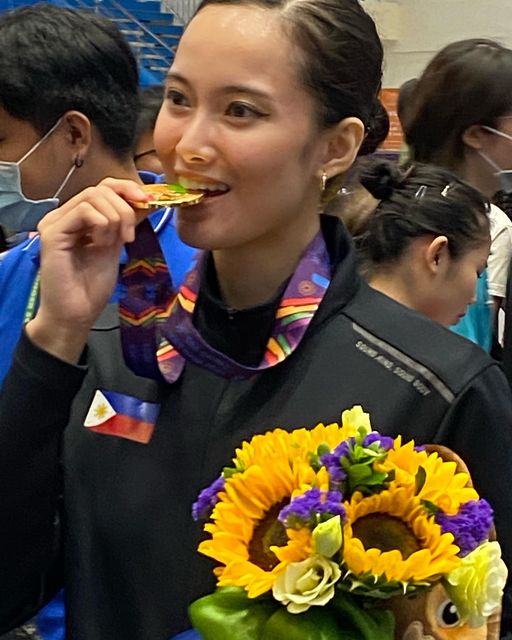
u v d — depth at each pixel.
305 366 1.02
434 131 2.34
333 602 0.77
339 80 0.99
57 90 1.54
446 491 0.79
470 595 0.76
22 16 1.57
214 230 0.98
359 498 0.78
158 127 1.00
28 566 1.01
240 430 1.01
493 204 2.39
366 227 1.79
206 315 1.06
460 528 0.78
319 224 1.07
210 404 1.04
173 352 1.06
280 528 0.80
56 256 0.95
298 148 0.98
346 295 1.05
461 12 7.87
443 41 7.91
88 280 0.97
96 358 1.10
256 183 0.96
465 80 2.27
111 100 1.58
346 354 1.02
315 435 0.83
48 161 1.57
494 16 7.76
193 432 1.03
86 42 1.56
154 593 1.01
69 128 1.57
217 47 0.95
